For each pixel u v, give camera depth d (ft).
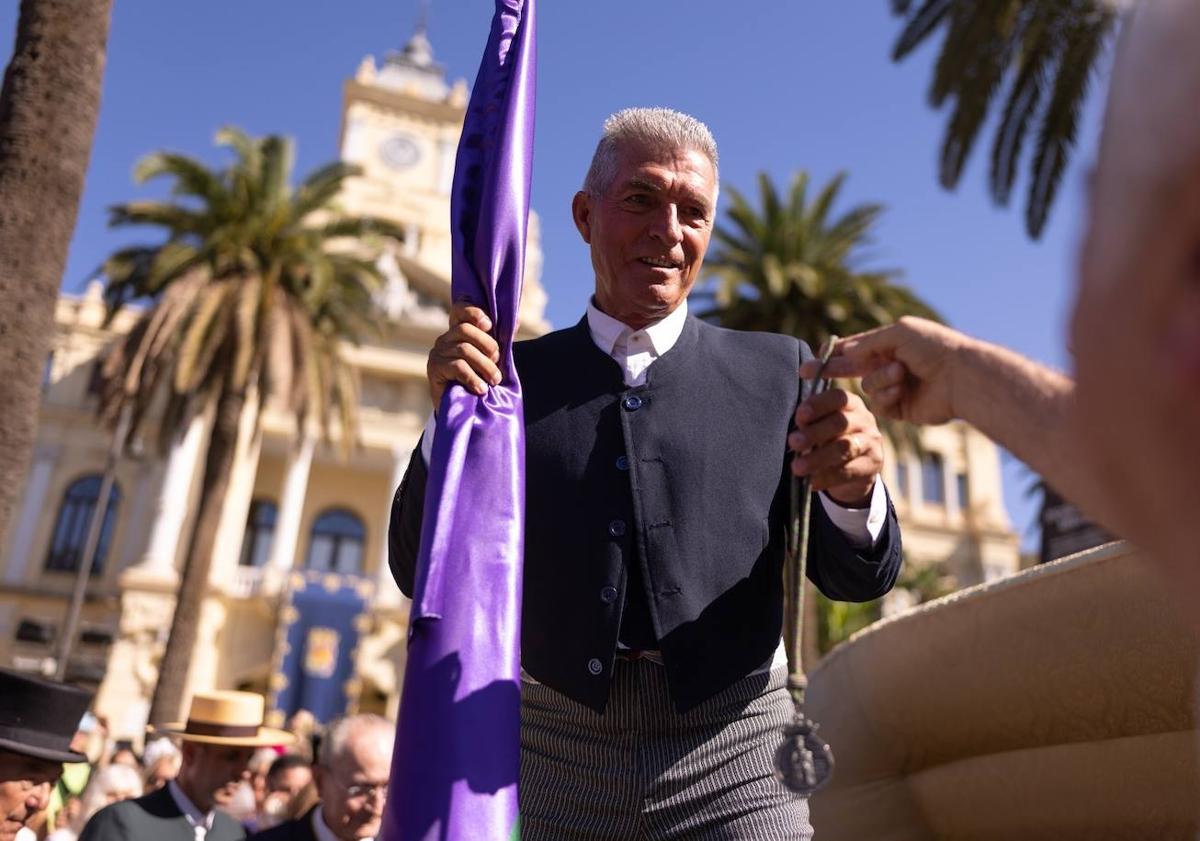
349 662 84.23
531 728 4.85
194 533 50.26
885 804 5.40
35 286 15.29
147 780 19.60
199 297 49.65
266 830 11.42
